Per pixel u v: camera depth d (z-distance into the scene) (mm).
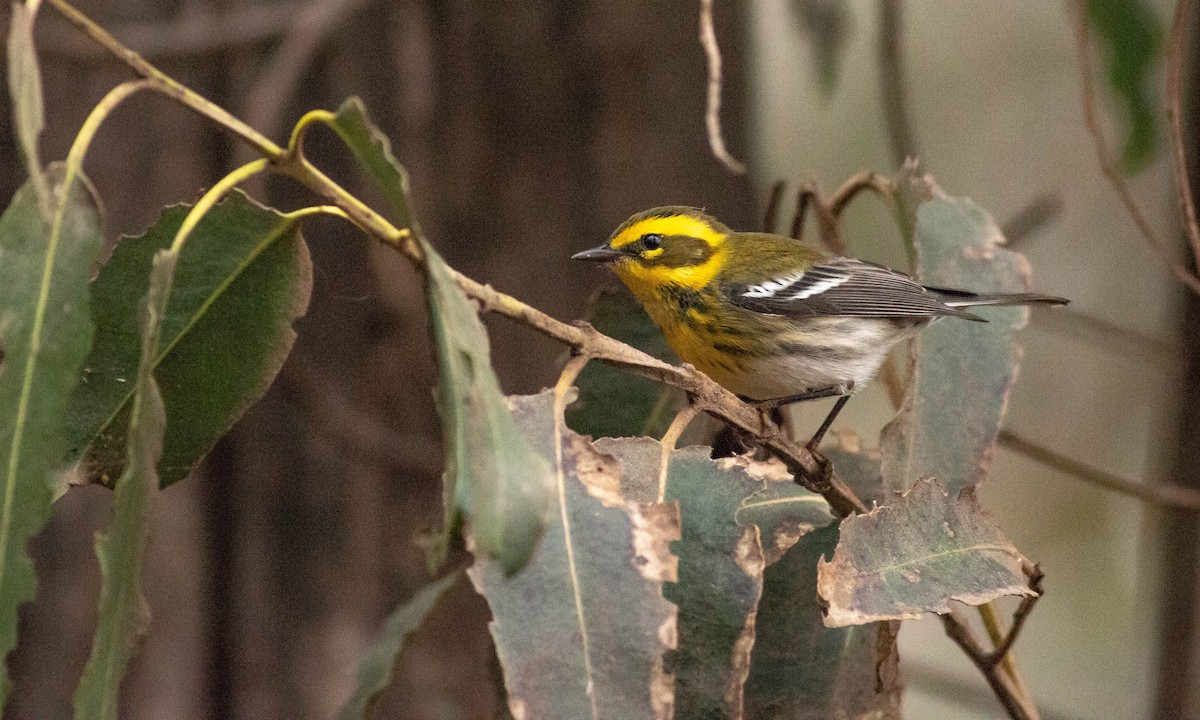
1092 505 14523
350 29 9328
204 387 4887
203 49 8867
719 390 4965
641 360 4664
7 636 3611
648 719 4047
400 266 9195
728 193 10133
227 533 9172
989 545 4910
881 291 9180
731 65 10141
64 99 8797
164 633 8922
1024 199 14930
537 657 4043
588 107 9555
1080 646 13984
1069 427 14680
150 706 8891
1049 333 14844
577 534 4266
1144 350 11242
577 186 9539
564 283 9500
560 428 4418
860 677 5723
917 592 4707
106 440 4863
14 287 3678
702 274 9242
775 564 5777
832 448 6594
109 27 8789
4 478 3643
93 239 3746
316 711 9055
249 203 4703
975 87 15297
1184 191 6719
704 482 4918
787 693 5672
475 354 3682
